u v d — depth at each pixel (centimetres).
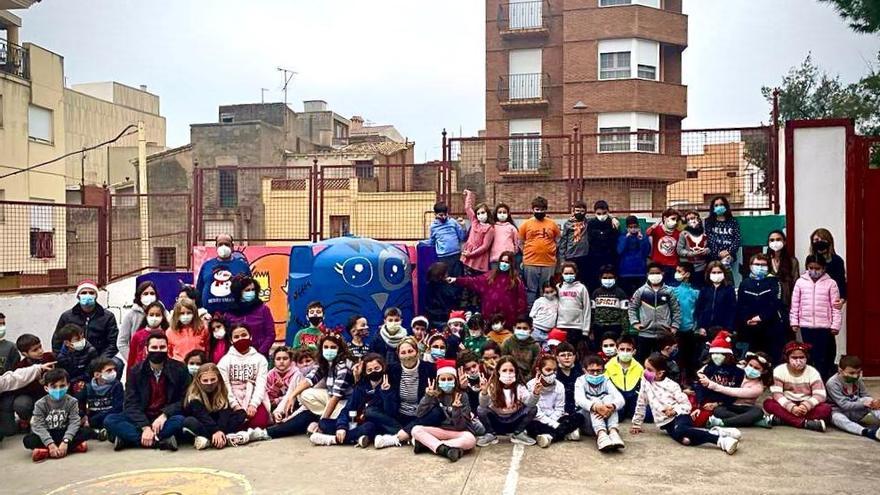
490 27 3025
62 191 2869
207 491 596
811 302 891
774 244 948
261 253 1229
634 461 669
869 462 656
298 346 909
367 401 763
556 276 980
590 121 2825
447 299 1029
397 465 666
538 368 754
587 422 757
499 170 1875
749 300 909
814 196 1025
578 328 929
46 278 1352
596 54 2816
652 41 2827
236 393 794
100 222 1285
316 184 1269
